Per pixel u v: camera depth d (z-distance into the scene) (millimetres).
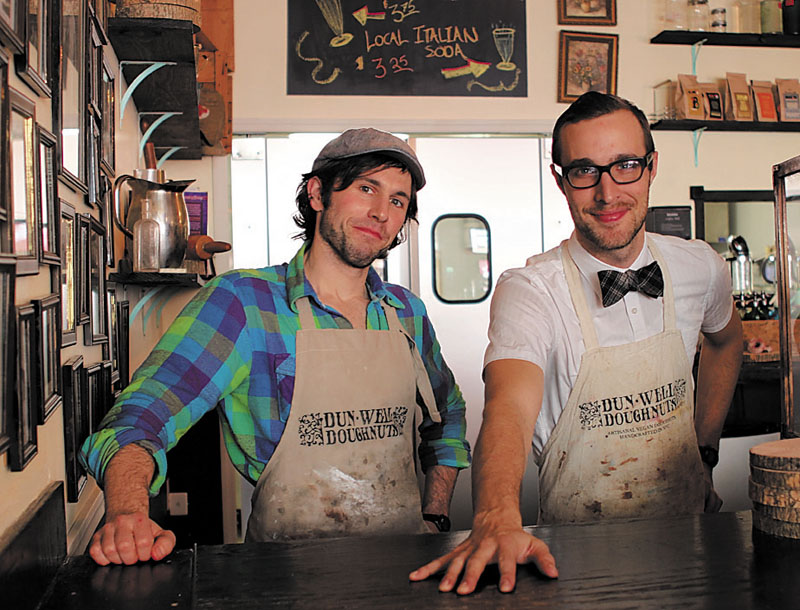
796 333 1562
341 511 1524
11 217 975
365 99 3781
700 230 3953
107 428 1307
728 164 4008
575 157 1533
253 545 1147
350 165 1565
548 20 3896
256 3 3725
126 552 1081
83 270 1614
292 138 3781
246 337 1531
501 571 966
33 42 1142
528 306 1600
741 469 3523
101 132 1883
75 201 1595
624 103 1541
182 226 2348
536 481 3594
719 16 3914
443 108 3828
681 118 3891
